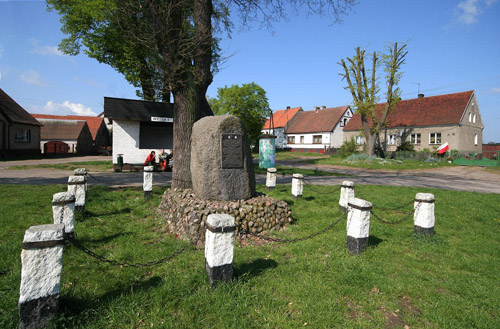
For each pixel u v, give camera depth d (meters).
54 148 35.56
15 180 12.38
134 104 17.94
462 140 31.05
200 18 7.66
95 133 44.16
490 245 5.34
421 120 33.56
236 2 9.41
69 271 3.89
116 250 4.68
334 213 7.20
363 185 13.16
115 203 7.84
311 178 15.94
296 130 54.50
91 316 2.87
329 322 2.89
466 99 31.92
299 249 4.83
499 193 11.98
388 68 26.88
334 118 49.56
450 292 3.62
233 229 3.48
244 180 6.02
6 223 5.73
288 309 3.12
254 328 2.80
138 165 17.73
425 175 19.52
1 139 25.69
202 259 4.30
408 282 3.77
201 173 5.89
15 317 2.75
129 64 18.19
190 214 5.23
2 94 28.64
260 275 3.82
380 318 3.02
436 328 2.91
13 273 3.67
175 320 2.88
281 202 6.21
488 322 2.96
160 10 7.31
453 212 8.03
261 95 47.44
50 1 19.33
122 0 7.53
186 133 7.90
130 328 2.72
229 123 5.90
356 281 3.70
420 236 5.58
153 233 5.67
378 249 4.88
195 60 7.89
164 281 3.57
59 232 2.70
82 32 19.64
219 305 3.09
